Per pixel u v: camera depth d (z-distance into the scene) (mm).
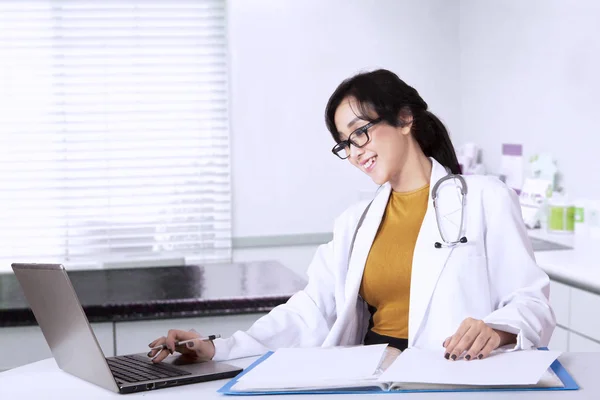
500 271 1721
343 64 4328
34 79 4141
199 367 1541
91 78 4172
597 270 2680
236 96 4250
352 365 1408
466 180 1792
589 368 1438
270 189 4309
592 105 3332
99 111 4176
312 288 1891
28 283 1499
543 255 3000
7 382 1492
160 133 4230
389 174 1758
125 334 2510
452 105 4492
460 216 1740
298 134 4305
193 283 2846
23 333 2494
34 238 4199
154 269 3205
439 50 4441
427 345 1691
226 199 4285
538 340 1517
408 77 4418
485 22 4172
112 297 2598
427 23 4406
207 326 2549
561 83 3549
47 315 1499
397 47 4383
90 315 2480
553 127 3627
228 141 4254
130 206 4238
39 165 4176
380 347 1541
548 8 3617
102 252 4254
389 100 1721
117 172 4219
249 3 4227
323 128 4324
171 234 4277
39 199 4184
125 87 4195
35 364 1647
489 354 1442
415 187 1840
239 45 4230
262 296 2574
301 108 4297
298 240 4336
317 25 4285
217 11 4211
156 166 4219
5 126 4137
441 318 1686
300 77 4285
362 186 4367
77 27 4141
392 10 4355
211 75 4238
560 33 3533
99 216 4230
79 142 4184
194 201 4277
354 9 4312
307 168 4324
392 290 1781
